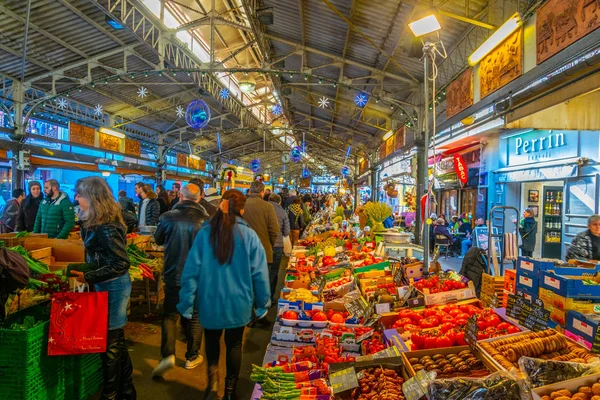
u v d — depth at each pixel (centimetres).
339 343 317
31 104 1179
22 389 279
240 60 1666
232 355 303
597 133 755
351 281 481
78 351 292
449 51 833
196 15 1188
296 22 925
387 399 209
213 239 295
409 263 511
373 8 745
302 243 913
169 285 382
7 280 269
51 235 578
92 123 1526
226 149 2934
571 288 288
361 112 1670
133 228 752
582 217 795
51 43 988
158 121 1861
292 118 2234
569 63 407
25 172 1145
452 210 1443
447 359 250
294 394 232
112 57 1169
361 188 3112
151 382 378
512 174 1014
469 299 387
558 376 211
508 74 579
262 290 303
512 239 586
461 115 777
